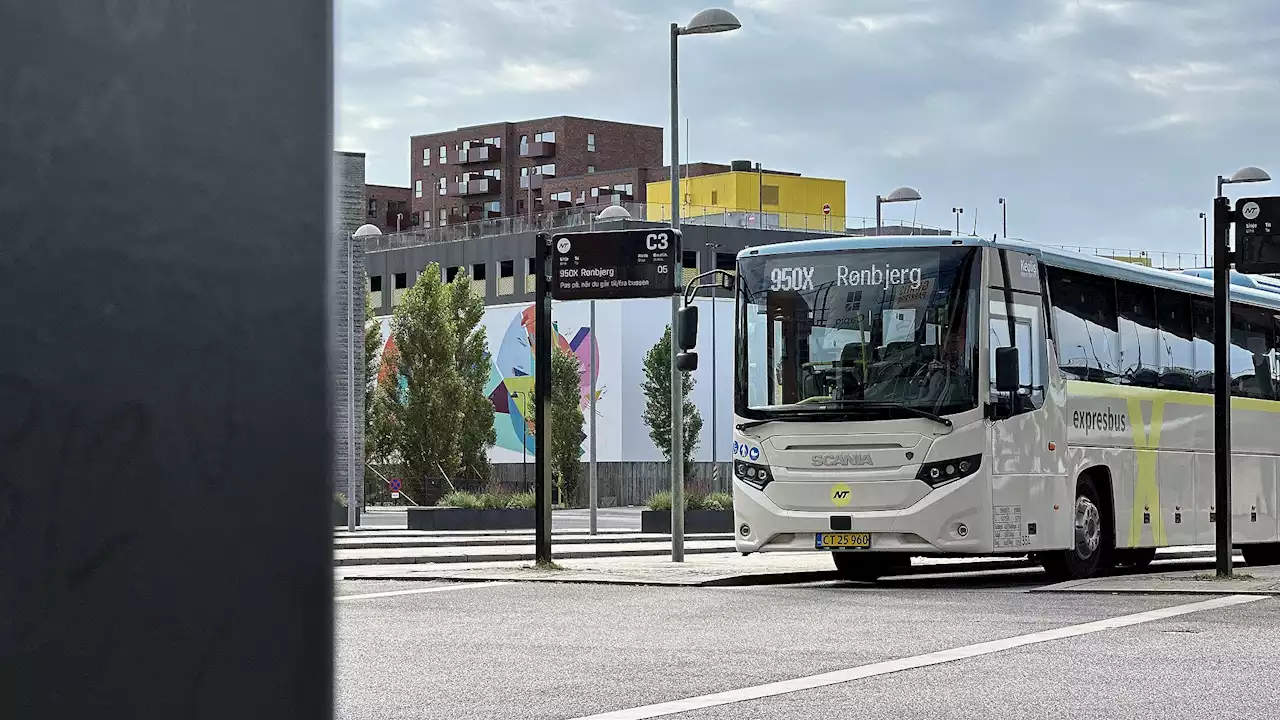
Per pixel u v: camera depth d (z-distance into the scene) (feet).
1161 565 79.71
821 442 58.85
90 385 3.30
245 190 3.43
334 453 3.55
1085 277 63.36
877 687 30.30
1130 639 38.91
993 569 74.13
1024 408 58.95
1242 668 33.27
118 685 3.33
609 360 252.21
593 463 128.57
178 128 3.36
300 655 3.52
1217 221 56.54
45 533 3.26
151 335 3.35
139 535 3.35
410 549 94.12
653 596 53.62
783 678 31.65
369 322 229.86
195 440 3.39
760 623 43.60
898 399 57.93
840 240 60.03
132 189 3.34
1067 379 61.52
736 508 60.59
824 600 51.62
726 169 412.57
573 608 48.75
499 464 256.52
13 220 3.23
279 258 3.46
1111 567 64.03
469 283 239.30
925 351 57.93
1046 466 60.03
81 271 3.28
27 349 3.24
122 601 3.34
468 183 459.73
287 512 3.49
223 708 3.43
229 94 3.42
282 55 3.46
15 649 3.24
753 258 61.26
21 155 3.24
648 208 276.21
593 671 32.83
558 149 449.06
